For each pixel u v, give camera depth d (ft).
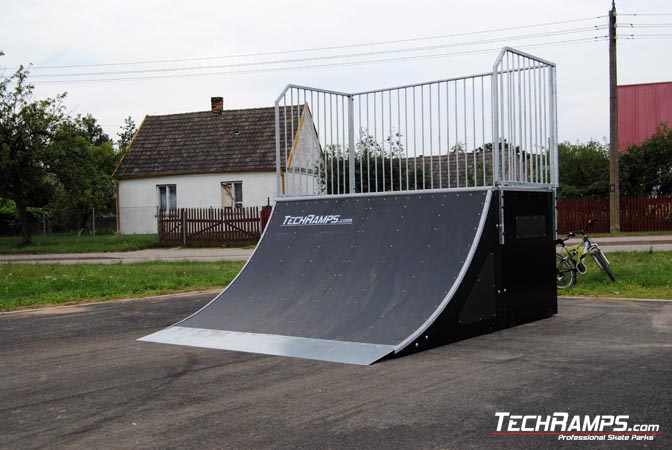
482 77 26.86
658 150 100.73
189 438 13.41
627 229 91.30
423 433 13.17
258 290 27.20
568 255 35.47
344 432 13.38
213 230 96.07
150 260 69.97
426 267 23.81
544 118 28.12
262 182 111.34
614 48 87.56
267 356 20.76
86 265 61.36
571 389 15.85
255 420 14.38
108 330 27.04
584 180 110.93
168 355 21.62
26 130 100.53
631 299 30.66
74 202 111.75
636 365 18.04
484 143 26.53
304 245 28.55
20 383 18.57
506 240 24.64
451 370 18.12
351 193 30.78
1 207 146.20
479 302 23.22
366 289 24.30
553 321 25.81
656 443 12.41
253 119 119.24
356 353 20.03
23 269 55.57
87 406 16.01
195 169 114.73
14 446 13.37
